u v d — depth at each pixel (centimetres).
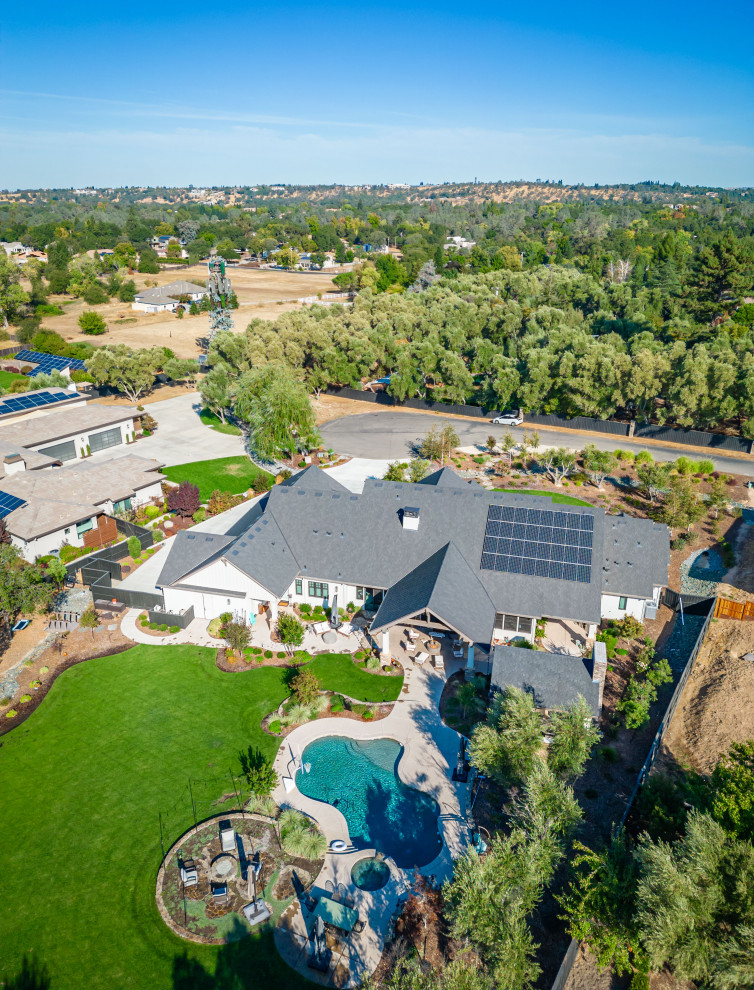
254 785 3241
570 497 6794
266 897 2830
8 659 4425
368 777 3462
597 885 2497
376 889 2877
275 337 10019
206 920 2744
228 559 4497
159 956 2609
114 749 3659
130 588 5191
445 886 2578
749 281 12162
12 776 3484
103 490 6181
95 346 12319
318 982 2505
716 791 2742
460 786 3397
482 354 10088
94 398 10006
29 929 2714
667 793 3042
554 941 2647
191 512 6316
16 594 4478
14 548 4912
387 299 12194
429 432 8006
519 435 8681
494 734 3206
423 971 2498
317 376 9969
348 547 4834
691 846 2384
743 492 6938
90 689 4128
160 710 3944
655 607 4719
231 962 2583
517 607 4384
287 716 3853
